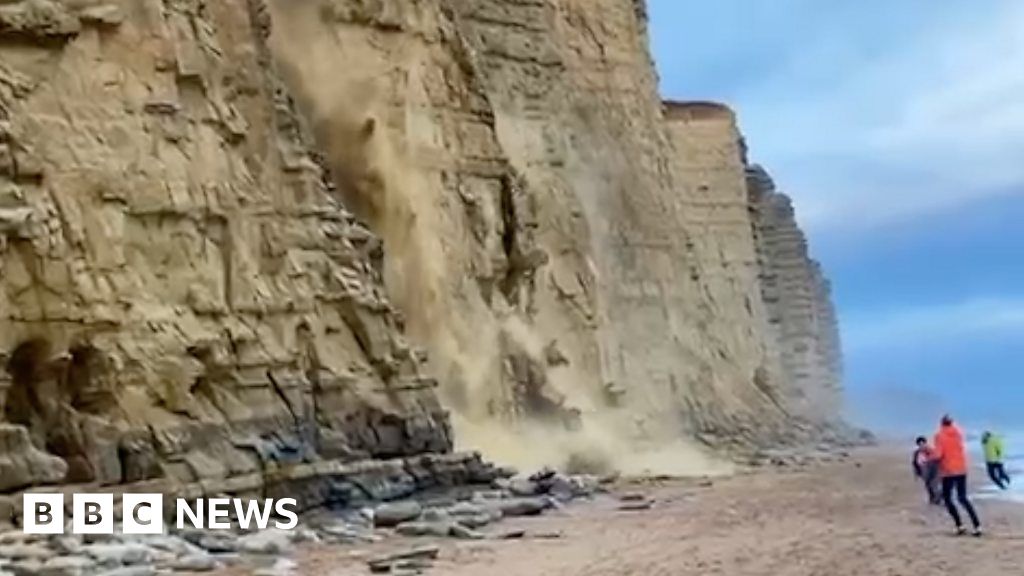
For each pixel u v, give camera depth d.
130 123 24.39
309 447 26.14
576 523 26.52
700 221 73.25
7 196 21.86
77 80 23.69
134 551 19.19
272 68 28.83
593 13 57.84
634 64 60.41
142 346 23.41
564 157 50.66
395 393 29.05
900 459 56.88
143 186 24.27
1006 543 24.11
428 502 27.22
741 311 73.31
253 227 26.70
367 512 25.34
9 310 21.47
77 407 22.52
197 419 23.92
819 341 94.56
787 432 68.62
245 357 25.45
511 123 48.34
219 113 26.45
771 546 23.20
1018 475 47.59
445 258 37.72
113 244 23.45
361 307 28.88
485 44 48.22
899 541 24.36
